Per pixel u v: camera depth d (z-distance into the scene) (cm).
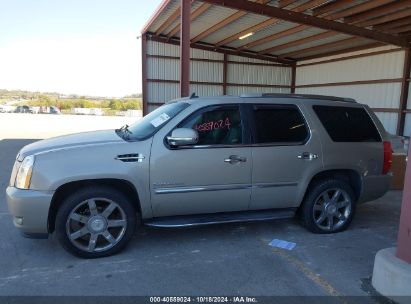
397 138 1126
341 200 479
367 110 498
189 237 452
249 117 434
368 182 482
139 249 413
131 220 396
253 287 332
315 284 339
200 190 410
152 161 390
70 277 345
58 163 367
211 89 2136
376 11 1165
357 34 1332
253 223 507
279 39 1783
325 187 461
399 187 726
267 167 432
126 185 398
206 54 2094
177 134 389
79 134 458
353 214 484
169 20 1648
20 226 368
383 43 1515
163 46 1959
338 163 461
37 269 361
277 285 337
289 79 2298
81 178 368
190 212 418
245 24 1577
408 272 300
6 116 3900
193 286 332
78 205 375
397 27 1321
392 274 310
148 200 395
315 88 2081
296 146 443
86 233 382
